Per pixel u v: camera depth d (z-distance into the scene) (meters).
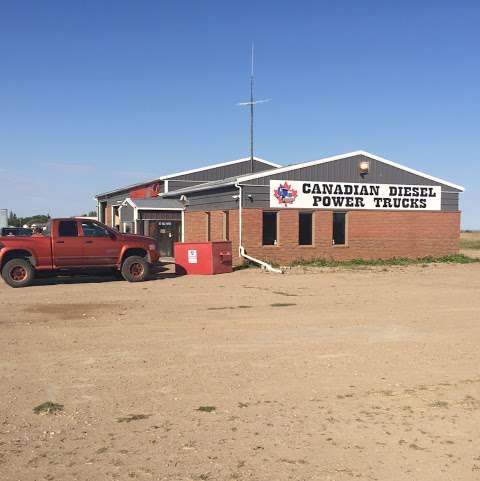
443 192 27.92
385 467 4.74
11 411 6.04
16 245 16.98
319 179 25.05
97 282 18.33
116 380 7.15
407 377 7.35
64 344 9.11
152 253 18.55
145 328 10.43
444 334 10.00
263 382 7.09
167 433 5.43
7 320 11.27
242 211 23.59
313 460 4.86
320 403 6.32
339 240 25.88
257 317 11.62
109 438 5.32
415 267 23.70
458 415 5.97
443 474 4.62
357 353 8.59
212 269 20.50
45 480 4.50
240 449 5.07
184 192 28.78
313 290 16.02
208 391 6.72
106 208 42.78
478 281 18.44
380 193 26.44
